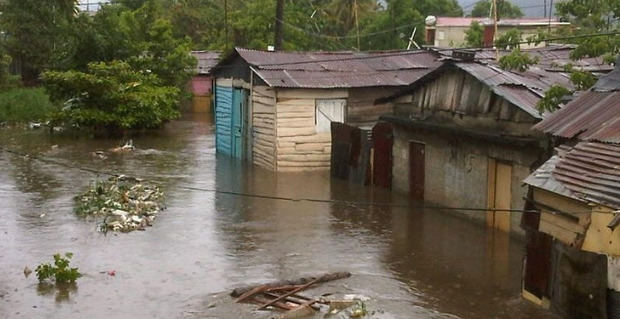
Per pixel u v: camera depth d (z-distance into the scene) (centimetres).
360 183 2000
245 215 1612
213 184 1970
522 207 1384
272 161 2188
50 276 1153
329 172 2206
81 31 3148
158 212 1627
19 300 1053
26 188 1883
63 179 2011
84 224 1504
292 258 1286
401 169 1859
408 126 1777
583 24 1672
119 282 1139
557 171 979
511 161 1412
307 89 2159
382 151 1930
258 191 1888
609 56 1434
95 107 2947
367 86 2203
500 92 1417
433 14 4716
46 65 3925
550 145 1265
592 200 867
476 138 1493
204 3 5353
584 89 1337
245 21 3834
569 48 2258
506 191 1452
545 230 991
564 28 2447
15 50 4125
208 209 1666
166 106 3117
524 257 1067
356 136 2003
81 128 3070
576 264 914
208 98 4206
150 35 3381
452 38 4097
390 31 3909
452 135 1597
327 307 1030
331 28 4475
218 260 1265
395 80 2281
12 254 1284
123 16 3438
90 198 1705
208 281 1150
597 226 875
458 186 1612
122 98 2895
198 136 3091
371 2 4547
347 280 1166
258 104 2275
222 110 2567
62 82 2892
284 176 2114
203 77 4175
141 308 1027
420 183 1781
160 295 1082
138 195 1742
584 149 988
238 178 2070
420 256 1309
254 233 1455
